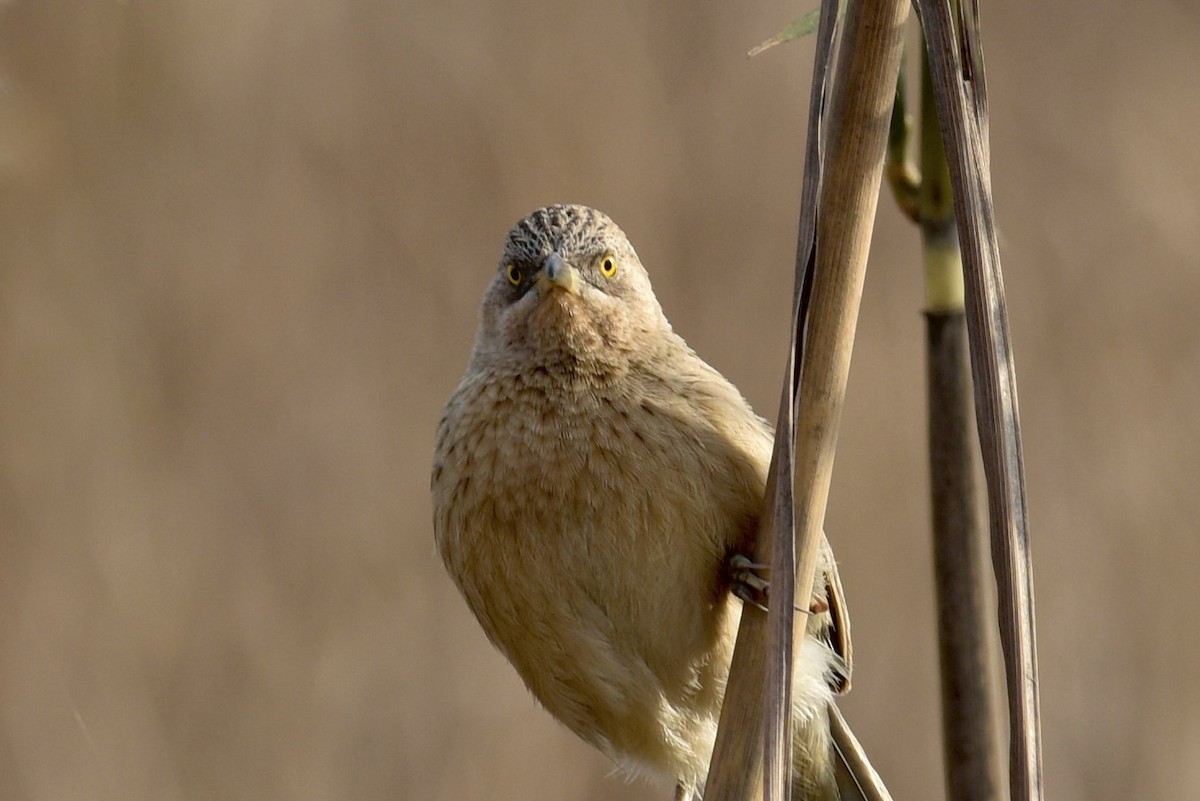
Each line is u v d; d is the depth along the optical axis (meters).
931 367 6.54
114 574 11.96
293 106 13.48
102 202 12.89
